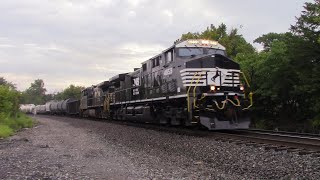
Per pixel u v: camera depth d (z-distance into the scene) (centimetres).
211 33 4459
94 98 4681
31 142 1934
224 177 991
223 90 1895
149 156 1377
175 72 2064
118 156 1395
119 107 3469
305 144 1281
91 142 1864
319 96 2753
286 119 3247
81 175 1040
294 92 2889
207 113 1858
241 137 1612
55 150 1577
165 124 2470
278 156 1159
